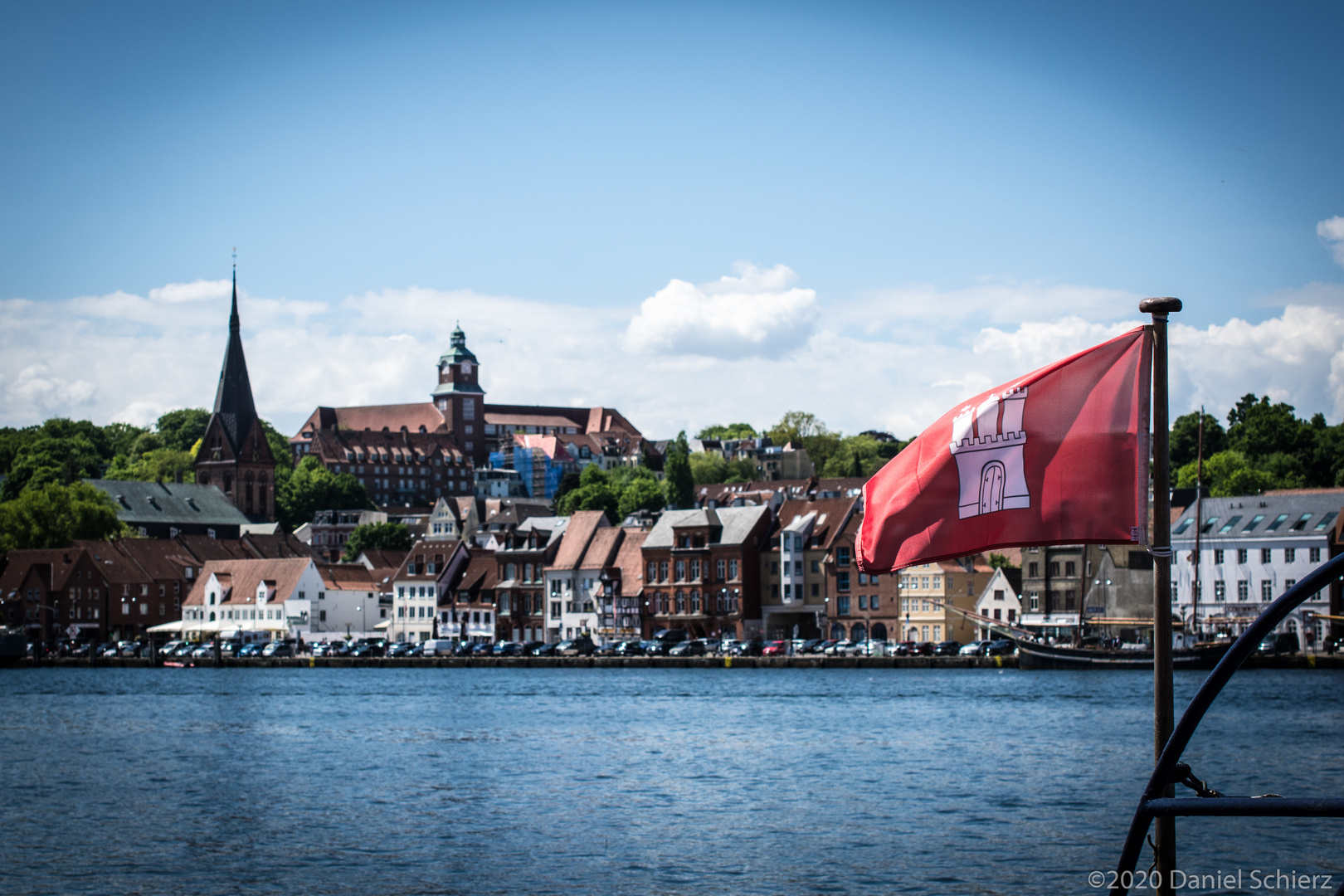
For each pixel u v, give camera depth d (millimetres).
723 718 97250
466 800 62250
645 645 174500
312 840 52750
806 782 65625
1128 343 20922
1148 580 163125
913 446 22078
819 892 43375
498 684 140250
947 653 161000
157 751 82500
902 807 58000
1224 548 158875
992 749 75938
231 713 108062
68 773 72250
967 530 21359
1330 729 82125
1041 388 21109
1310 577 15758
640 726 92750
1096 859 47156
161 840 53062
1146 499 20562
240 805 61312
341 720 101188
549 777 69125
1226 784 63031
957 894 42875
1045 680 126750
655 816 57344
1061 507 20891
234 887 45156
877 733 85250
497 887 44969
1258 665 132125
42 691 138125
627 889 44344
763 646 169750
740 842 51219
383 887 45062
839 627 182750
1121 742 78188
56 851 50906
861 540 22328
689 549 191125
